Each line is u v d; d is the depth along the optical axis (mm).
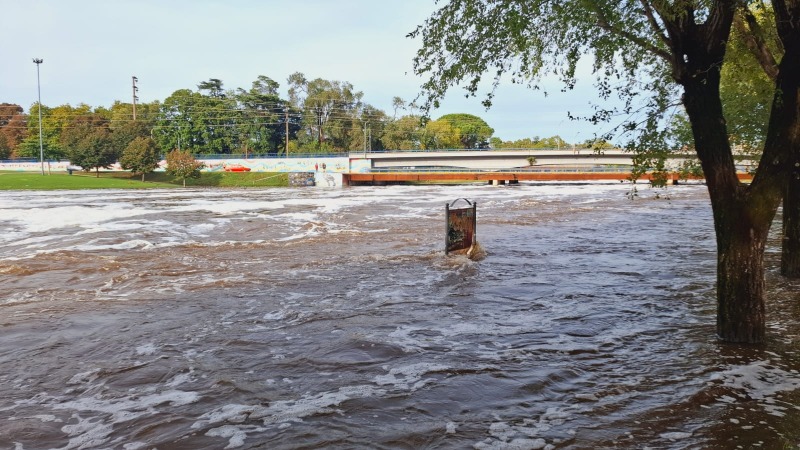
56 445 4453
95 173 97562
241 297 9977
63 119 116250
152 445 4426
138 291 10516
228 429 4695
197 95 119250
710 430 4609
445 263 13578
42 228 22078
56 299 9852
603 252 15602
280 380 5863
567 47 7078
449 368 6211
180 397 5418
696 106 6688
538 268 12969
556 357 6594
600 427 4688
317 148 118375
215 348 6980
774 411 4984
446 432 4609
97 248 16500
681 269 12789
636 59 7406
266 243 17594
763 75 11125
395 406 5156
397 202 40688
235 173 94812
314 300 9719
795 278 11000
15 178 77125
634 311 8867
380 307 9180
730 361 6328
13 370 6227
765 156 6660
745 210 6816
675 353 6684
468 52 6746
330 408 5121
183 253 15484
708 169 6926
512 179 80125
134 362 6457
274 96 122875
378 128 123000
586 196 48281
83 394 5527
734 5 6113
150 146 89500
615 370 6121
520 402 5246
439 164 90875
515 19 6156
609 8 6406
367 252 15547
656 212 30984
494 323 8164
